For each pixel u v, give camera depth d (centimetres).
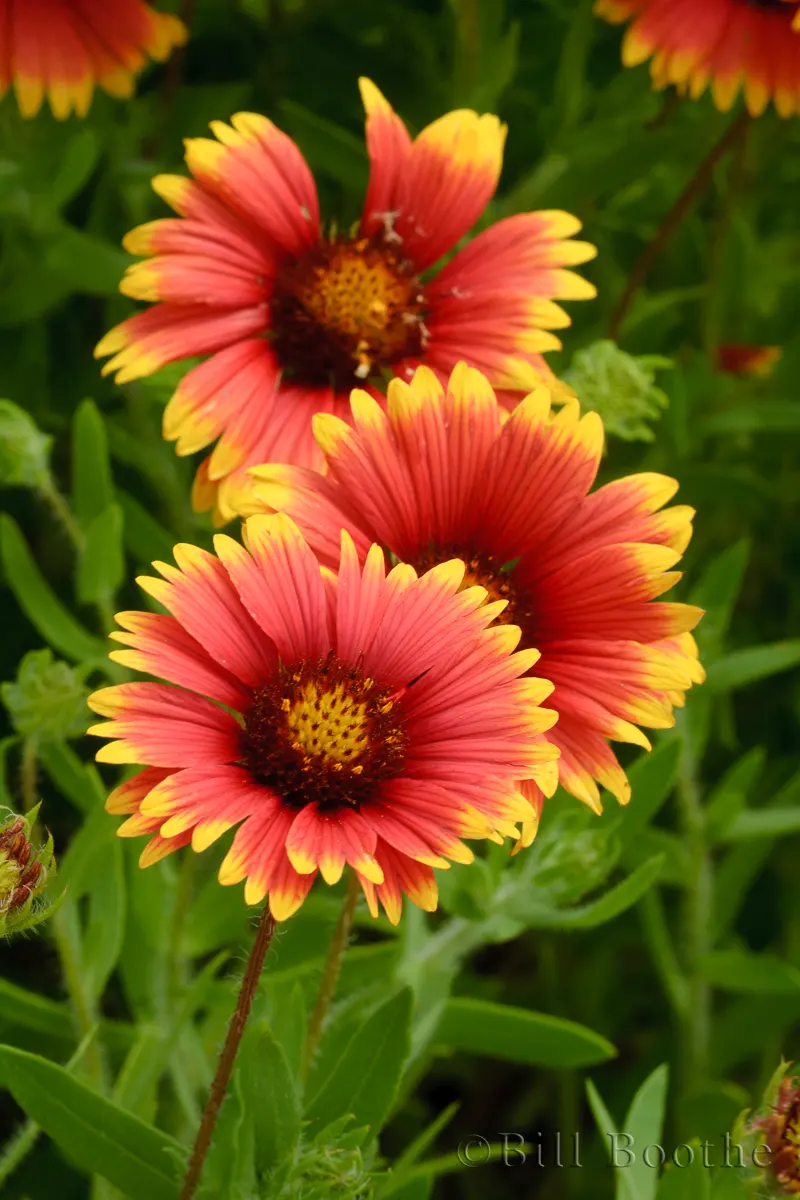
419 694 56
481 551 59
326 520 58
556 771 56
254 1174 58
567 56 74
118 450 70
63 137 71
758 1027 70
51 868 56
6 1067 58
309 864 54
